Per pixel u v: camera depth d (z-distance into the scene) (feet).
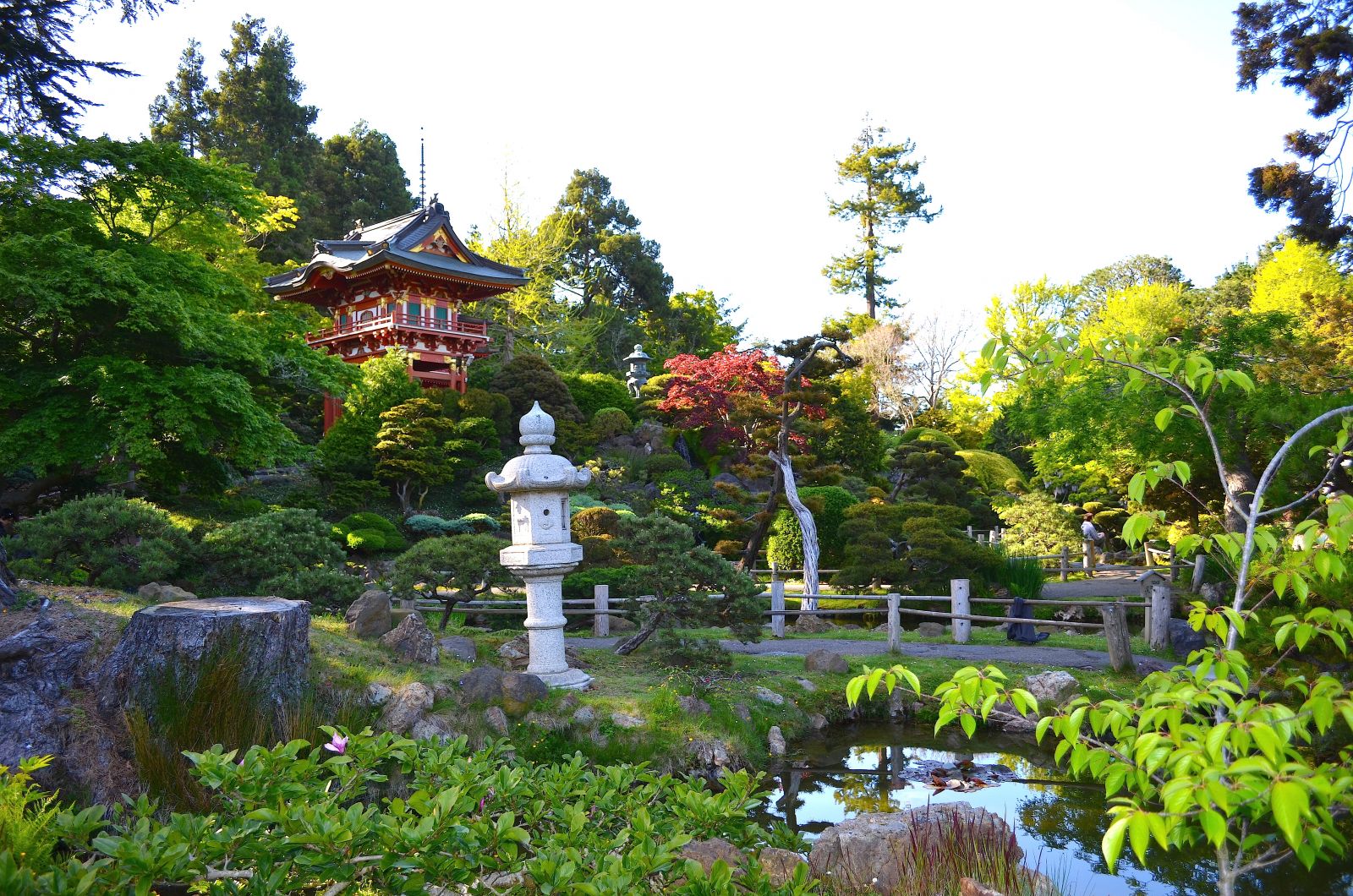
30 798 13.33
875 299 174.60
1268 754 6.46
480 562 31.78
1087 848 20.59
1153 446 44.86
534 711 24.68
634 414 109.91
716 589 30.78
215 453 49.01
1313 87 46.98
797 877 11.83
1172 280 167.84
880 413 137.59
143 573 28.76
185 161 45.09
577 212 173.17
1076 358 11.30
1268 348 41.22
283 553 32.30
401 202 169.17
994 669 8.60
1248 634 17.04
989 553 52.95
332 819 9.68
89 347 44.29
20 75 39.75
